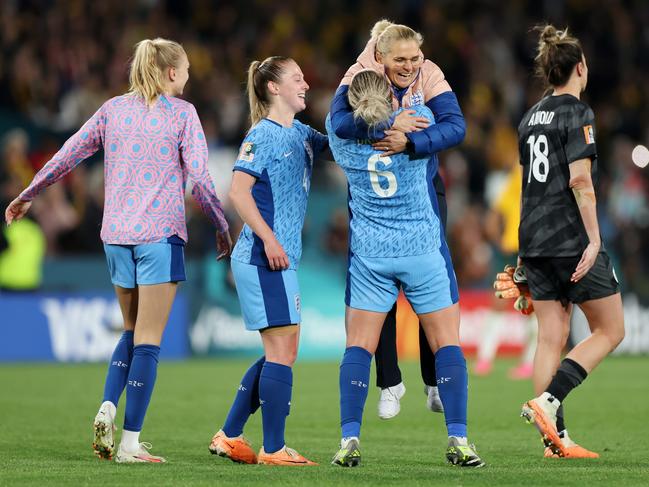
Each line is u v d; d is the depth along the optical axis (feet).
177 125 71.05
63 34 214.28
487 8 275.59
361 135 64.75
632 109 269.23
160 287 70.33
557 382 71.46
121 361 72.23
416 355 185.06
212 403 112.27
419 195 66.23
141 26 225.97
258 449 78.23
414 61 66.69
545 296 74.33
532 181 73.72
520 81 265.75
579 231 72.28
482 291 193.67
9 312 165.27
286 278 68.28
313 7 258.98
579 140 71.56
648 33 284.20
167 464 68.13
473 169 228.43
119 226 70.13
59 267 172.14
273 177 68.13
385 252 66.39
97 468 65.41
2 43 206.08
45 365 160.76
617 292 73.00
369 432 90.33
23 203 73.41
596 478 60.75
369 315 67.72
